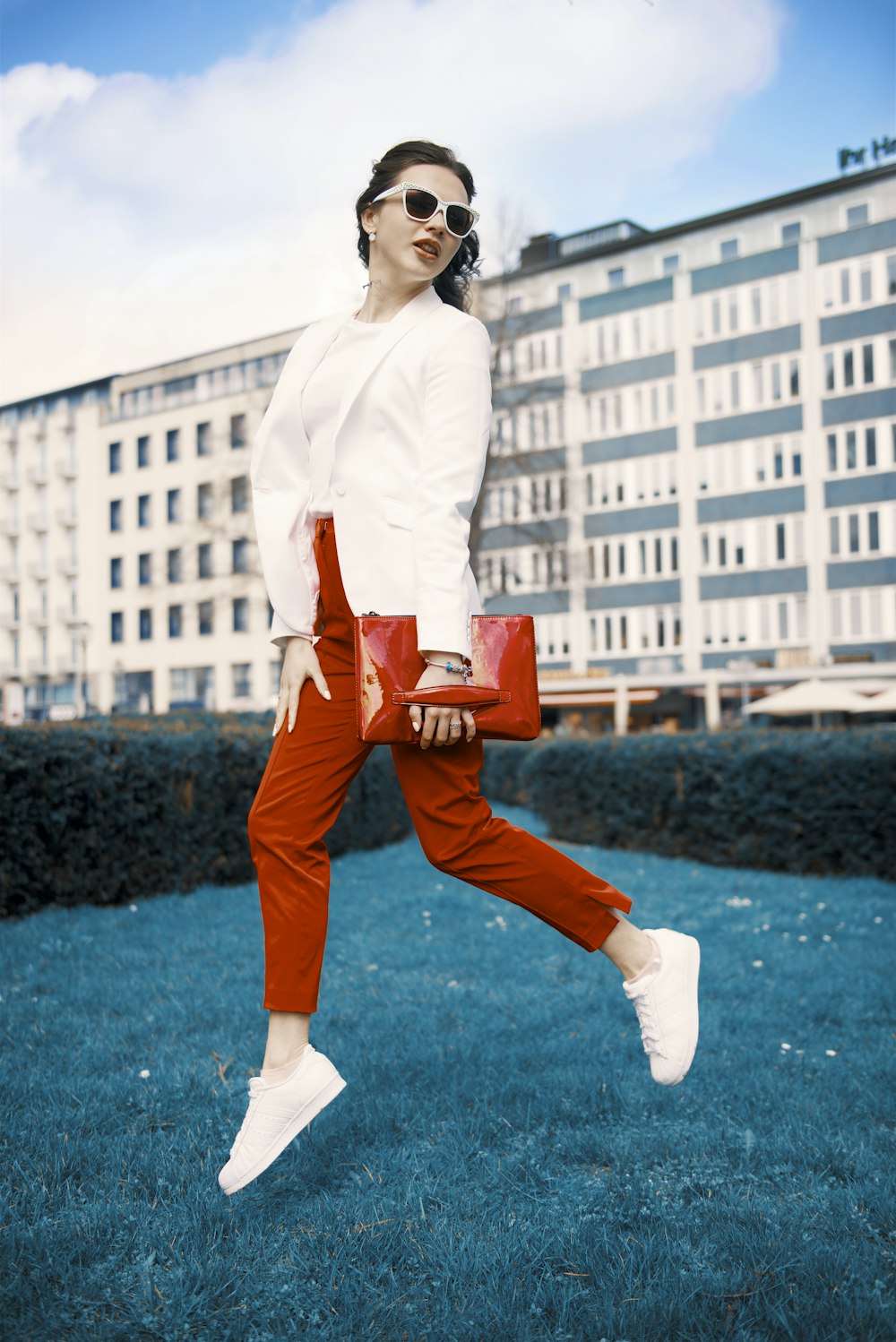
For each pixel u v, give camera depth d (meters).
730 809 8.71
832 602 38.00
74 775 5.91
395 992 4.24
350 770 2.25
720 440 40.12
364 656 2.04
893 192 38.47
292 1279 1.93
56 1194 2.21
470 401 2.20
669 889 7.31
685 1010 2.24
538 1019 3.76
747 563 39.50
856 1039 3.64
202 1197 2.21
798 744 8.44
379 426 2.21
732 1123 2.75
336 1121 2.69
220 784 7.23
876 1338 1.72
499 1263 1.96
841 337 38.03
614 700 40.50
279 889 2.17
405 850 9.68
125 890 6.46
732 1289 1.88
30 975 4.39
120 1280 1.92
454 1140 2.59
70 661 60.06
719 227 41.25
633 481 41.69
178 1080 2.99
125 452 58.25
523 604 43.53
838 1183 2.38
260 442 2.34
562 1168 2.46
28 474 62.16
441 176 2.27
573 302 42.97
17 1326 1.75
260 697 52.59
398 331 2.25
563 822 10.70
